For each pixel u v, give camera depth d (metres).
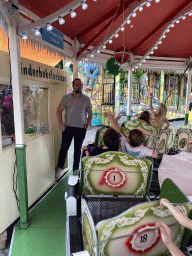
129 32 4.26
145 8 3.52
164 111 3.90
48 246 2.05
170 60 5.86
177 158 2.43
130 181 1.73
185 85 13.16
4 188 2.23
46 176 3.23
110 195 1.78
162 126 3.95
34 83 2.74
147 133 3.27
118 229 0.96
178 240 1.12
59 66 4.71
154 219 0.98
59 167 3.58
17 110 2.08
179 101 13.07
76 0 1.76
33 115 2.98
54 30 2.89
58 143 4.03
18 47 2.05
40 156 3.00
